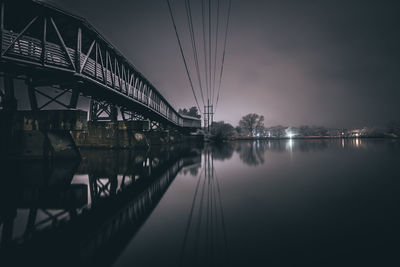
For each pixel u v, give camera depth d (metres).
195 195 4.74
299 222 2.98
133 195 4.82
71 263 2.09
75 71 12.40
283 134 178.75
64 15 11.99
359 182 5.52
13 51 9.93
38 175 7.53
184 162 11.48
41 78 12.84
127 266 2.00
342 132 174.12
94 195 4.85
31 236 2.75
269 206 3.77
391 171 7.09
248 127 118.44
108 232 2.85
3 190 5.32
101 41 15.36
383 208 3.46
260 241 2.44
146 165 10.20
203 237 2.62
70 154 12.57
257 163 10.50
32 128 12.21
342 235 2.51
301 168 8.38
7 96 12.46
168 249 2.35
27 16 11.70
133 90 21.02
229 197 4.48
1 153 11.88
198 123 71.00
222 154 16.88
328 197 4.22
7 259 2.18
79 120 12.20
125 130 22.28
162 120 35.72
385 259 1.93
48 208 3.96
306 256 2.04
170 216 3.45
